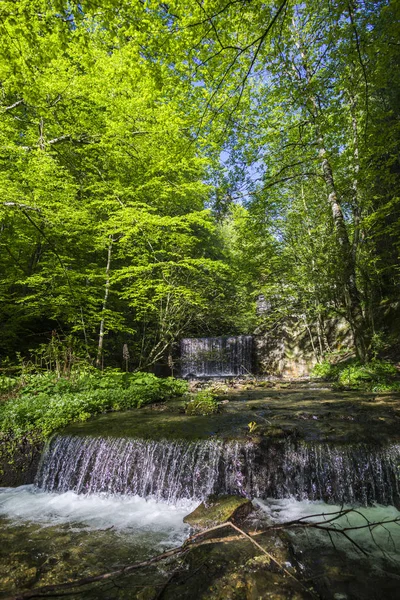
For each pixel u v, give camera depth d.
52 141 10.20
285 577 2.44
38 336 13.63
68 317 11.14
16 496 4.54
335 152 11.03
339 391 8.59
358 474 3.95
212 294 15.02
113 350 14.70
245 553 2.75
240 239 13.56
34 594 1.86
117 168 11.61
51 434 5.38
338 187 11.20
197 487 4.20
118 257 11.94
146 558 2.85
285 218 13.47
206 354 16.66
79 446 4.95
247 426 5.07
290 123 11.23
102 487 4.59
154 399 7.95
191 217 9.91
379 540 2.99
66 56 9.03
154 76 5.13
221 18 4.39
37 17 4.27
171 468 4.37
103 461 4.71
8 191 7.84
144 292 10.98
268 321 16.75
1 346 11.80
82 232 10.84
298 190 13.62
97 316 10.78
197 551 2.83
